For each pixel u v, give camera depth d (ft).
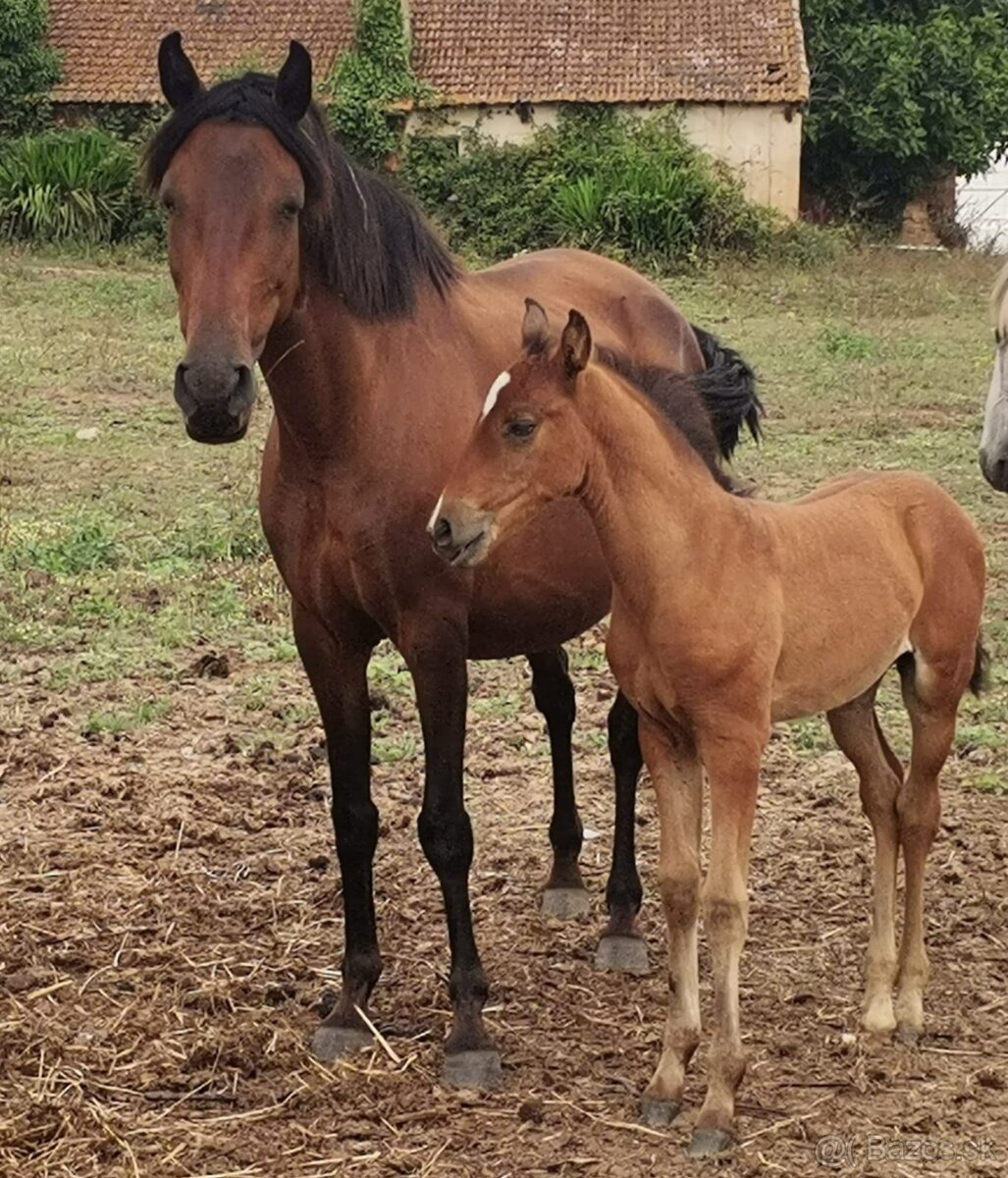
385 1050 15.76
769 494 37.42
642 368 14.67
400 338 15.55
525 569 16.22
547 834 21.39
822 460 40.70
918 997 16.12
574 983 17.44
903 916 17.19
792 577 14.57
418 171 87.35
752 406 18.81
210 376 13.69
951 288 71.56
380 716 25.18
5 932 18.31
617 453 13.78
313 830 21.40
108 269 69.92
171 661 27.14
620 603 14.20
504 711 25.45
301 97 14.67
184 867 20.21
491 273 18.75
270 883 19.90
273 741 24.08
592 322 19.06
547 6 92.79
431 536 13.66
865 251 82.89
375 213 15.47
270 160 14.33
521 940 18.45
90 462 39.60
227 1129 14.44
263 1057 15.64
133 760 23.49
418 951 18.11
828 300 67.10
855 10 101.86
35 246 73.05
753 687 13.92
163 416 44.86
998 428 21.86
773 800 22.24
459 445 15.58
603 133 86.84
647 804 22.44
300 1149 14.10
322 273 14.90
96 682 26.35
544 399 13.46
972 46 101.81
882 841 16.10
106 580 30.63
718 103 88.84
